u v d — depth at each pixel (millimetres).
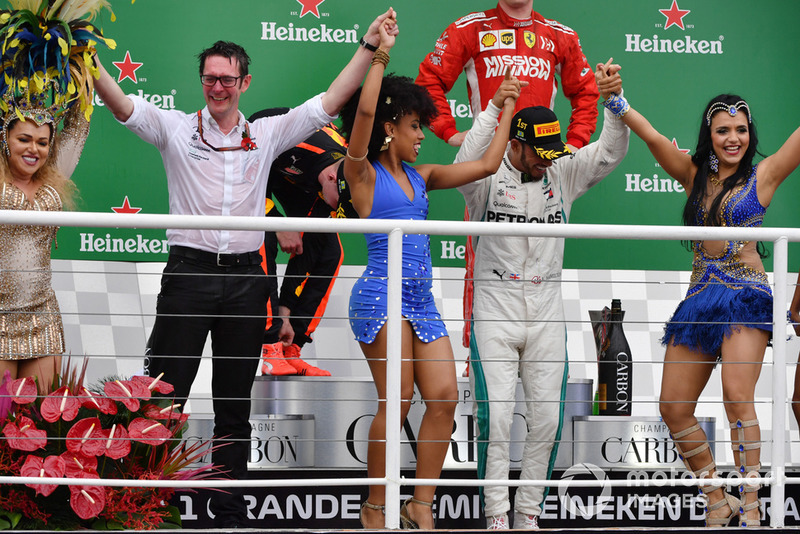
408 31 18688
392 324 11062
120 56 17953
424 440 12844
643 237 11320
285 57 18438
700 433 13805
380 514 12906
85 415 12062
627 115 14438
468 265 16109
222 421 13594
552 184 14875
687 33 19203
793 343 18484
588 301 18797
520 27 16578
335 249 16891
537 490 14102
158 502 12094
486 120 14430
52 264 17672
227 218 10758
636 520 15172
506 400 13359
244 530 10812
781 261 11578
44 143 12984
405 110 13273
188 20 18141
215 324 13711
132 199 18016
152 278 18047
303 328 16719
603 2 19016
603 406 16078
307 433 15023
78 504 11273
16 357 12641
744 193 13859
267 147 14398
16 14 12898
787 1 19422
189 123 14219
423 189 13656
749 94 19312
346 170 13000
